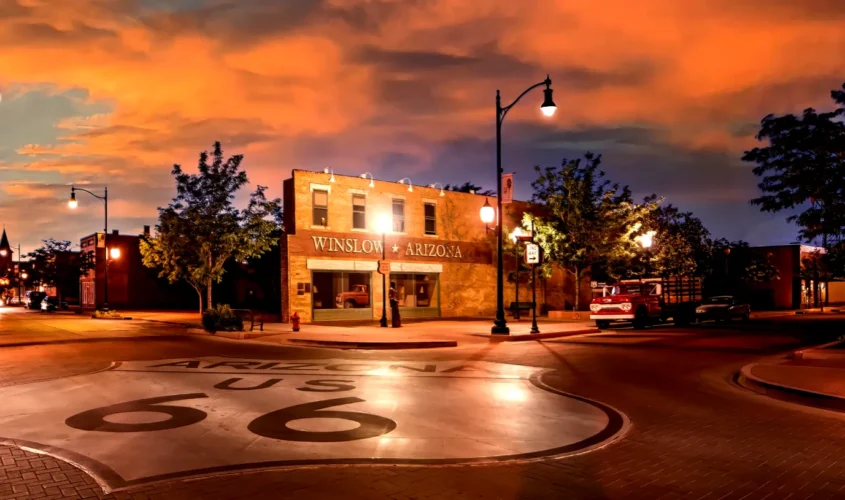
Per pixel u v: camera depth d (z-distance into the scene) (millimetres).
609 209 32594
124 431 7699
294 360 15359
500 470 6289
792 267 50406
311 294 29406
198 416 8586
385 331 23734
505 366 14477
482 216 22469
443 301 35031
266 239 28969
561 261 33656
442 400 10047
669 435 7891
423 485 5770
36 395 10102
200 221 27438
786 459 6812
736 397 10727
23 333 24453
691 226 50031
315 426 8070
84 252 53812
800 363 14125
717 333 24141
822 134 17781
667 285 28062
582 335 23516
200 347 18672
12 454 6629
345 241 30750
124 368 13492
